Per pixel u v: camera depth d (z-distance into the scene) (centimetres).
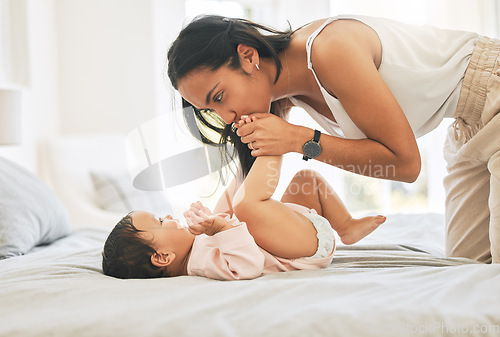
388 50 130
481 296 100
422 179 381
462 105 141
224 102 127
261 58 128
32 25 374
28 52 367
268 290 102
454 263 137
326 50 121
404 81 130
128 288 110
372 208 280
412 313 91
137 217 138
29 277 122
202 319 90
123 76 427
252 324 89
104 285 113
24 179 199
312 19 388
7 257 164
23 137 355
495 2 344
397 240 189
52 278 123
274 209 130
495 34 345
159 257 135
